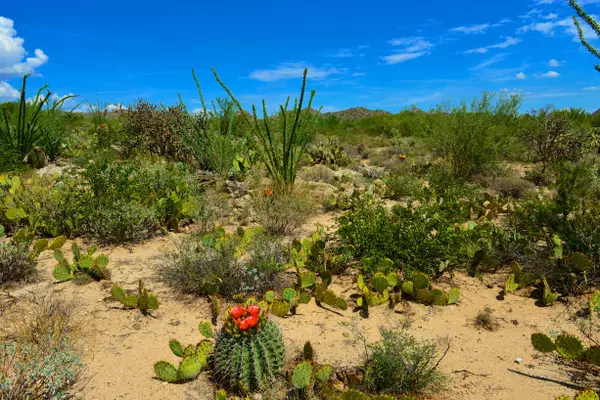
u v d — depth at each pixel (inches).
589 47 157.2
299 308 158.7
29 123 455.2
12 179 294.4
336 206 300.7
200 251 182.9
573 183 212.2
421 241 187.2
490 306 159.8
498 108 446.9
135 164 330.0
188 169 365.4
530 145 448.5
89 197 244.1
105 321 146.3
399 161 498.3
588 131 453.1
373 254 181.2
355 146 689.0
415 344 130.7
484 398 108.5
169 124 418.3
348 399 99.1
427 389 111.3
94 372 118.7
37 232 236.2
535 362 123.6
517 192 346.0
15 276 173.6
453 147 421.4
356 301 164.4
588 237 183.2
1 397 95.7
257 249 184.1
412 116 876.0
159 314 152.7
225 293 167.9
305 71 291.9
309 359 119.4
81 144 526.3
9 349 114.7
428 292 160.9
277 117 327.3
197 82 402.9
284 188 305.9
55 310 145.4
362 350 129.5
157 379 117.1
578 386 112.2
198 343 128.0
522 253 194.7
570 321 146.3
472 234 199.0
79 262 178.1
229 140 378.3
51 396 102.3
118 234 225.5
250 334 110.6
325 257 192.7
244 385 107.8
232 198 315.0
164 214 248.5
